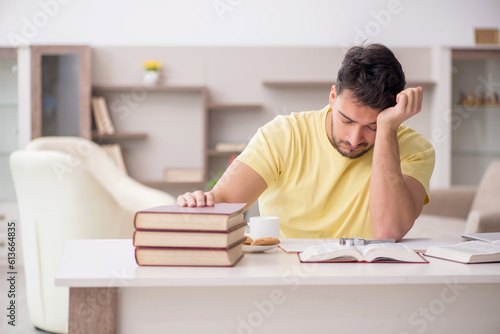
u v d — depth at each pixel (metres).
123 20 4.89
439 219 3.57
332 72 4.77
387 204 1.42
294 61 4.77
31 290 2.47
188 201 1.19
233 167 1.54
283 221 1.64
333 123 1.49
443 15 4.99
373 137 1.47
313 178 1.59
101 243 1.29
